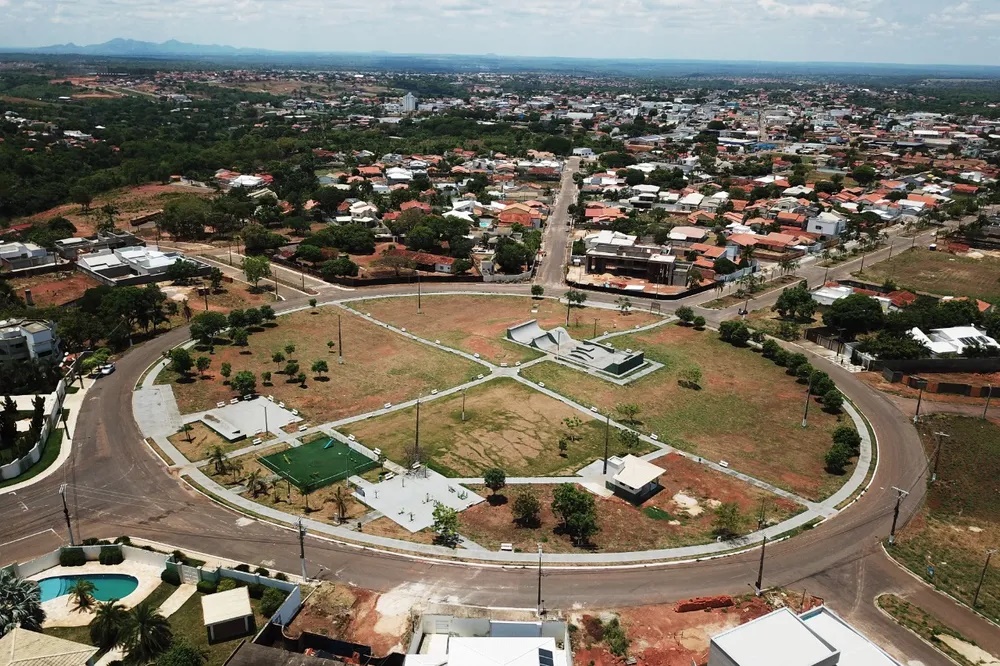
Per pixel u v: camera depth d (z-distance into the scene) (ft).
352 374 407.23
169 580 232.12
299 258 618.03
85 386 380.58
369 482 296.10
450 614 220.84
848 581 241.76
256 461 309.63
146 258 578.66
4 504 273.75
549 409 369.30
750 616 222.69
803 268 643.04
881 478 311.88
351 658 200.44
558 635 208.74
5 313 434.71
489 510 279.28
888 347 428.97
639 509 282.77
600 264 617.21
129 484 289.53
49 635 205.26
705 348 460.55
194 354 428.15
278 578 231.09
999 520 287.07
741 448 335.06
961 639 216.13
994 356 437.99
